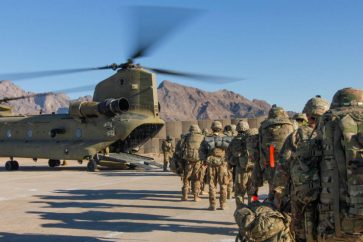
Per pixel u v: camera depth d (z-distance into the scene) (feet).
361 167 11.21
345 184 11.58
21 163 108.58
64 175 70.03
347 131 11.50
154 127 82.99
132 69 78.33
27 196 44.24
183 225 28.86
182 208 35.96
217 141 33.91
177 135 124.88
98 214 33.50
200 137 38.86
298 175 12.41
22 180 61.46
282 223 12.59
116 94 79.36
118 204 38.58
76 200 41.24
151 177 65.16
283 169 16.61
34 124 87.20
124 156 80.48
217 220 30.40
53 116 86.38
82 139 81.56
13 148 86.53
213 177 34.68
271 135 21.54
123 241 24.56
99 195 44.70
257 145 23.20
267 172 21.72
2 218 32.04
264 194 44.32
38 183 57.11
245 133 28.22
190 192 46.21
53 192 47.47
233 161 28.84
